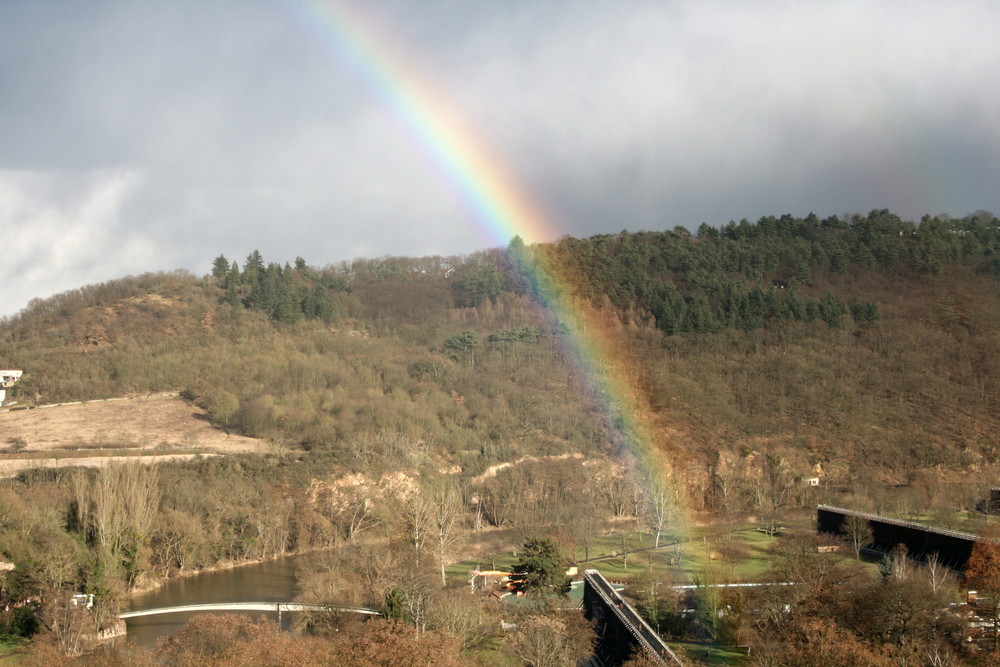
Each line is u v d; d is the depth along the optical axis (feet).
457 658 307.17
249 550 611.88
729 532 630.74
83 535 517.55
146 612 463.42
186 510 604.49
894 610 347.56
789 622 364.38
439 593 407.44
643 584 443.73
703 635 405.39
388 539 609.42
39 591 437.99
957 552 527.81
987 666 316.19
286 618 450.30
